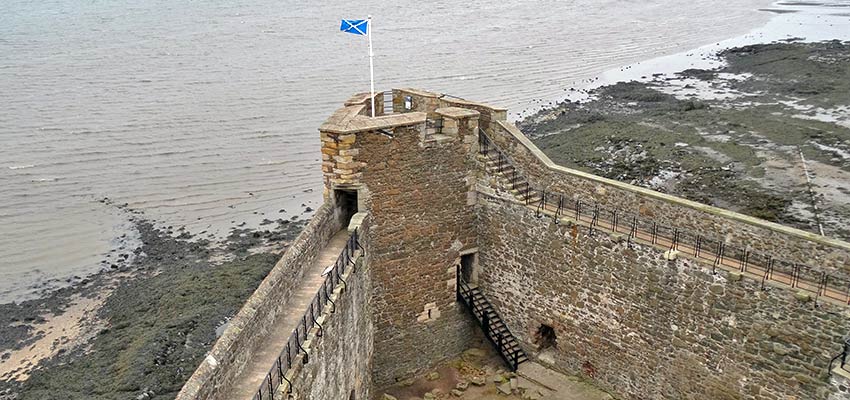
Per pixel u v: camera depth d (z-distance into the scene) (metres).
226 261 33.34
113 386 23.23
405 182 20.75
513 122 50.31
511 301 22.70
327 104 58.16
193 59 76.94
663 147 39.44
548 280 21.34
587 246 19.98
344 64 73.38
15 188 41.72
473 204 22.58
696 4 128.25
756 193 32.00
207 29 99.81
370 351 21.14
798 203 30.72
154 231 37.22
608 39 89.56
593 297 20.27
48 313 29.78
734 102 50.78
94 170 44.50
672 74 64.88
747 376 17.33
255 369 13.37
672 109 49.41
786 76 57.78
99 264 33.88
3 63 73.75
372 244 20.73
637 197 19.73
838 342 15.56
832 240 16.42
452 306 22.94
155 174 43.97
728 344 17.50
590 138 42.91
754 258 17.48
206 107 57.44
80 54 79.38
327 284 16.50
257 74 69.25
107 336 27.47
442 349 23.17
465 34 94.31
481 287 23.52
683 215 18.80
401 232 21.19
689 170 35.59
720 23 101.81
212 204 40.16
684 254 17.94
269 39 90.81
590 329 20.62
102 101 59.06
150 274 32.56
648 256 18.61
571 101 56.16
